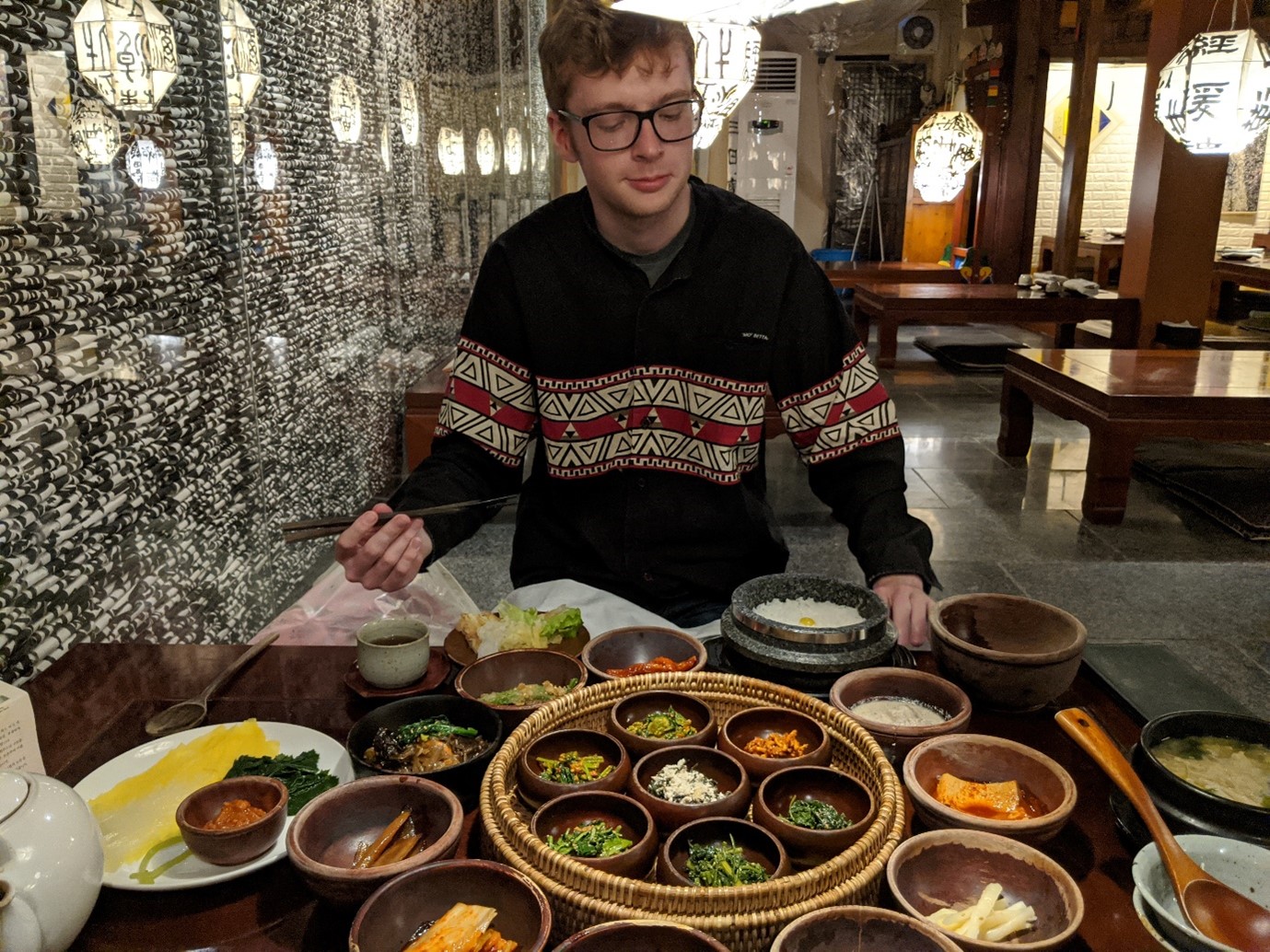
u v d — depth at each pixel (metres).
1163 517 5.12
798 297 1.94
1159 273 7.61
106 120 1.73
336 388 3.38
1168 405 4.84
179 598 2.04
